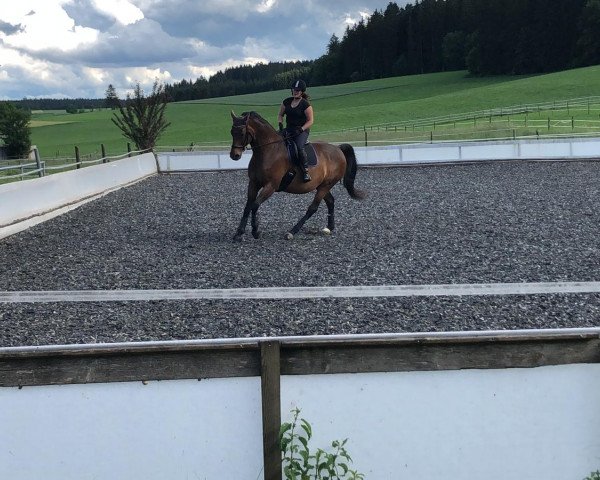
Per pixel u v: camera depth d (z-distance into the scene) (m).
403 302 7.73
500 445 3.37
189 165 28.33
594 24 104.56
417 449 3.36
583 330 3.29
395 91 108.62
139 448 3.31
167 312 7.50
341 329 6.80
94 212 16.28
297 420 3.32
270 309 7.52
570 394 3.34
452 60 134.88
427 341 3.26
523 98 74.31
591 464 3.39
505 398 3.33
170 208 16.80
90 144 72.31
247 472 3.37
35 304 7.91
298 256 10.45
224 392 3.29
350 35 151.75
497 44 114.69
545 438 3.37
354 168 12.39
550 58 110.81
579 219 13.55
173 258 10.43
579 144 28.17
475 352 3.28
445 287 8.36
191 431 3.32
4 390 3.22
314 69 156.00
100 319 7.29
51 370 3.22
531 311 7.33
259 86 156.25
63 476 3.32
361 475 3.31
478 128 50.03
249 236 12.46
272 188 11.30
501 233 12.18
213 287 8.55
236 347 3.24
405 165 27.47
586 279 8.70
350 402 3.32
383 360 3.28
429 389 3.31
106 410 3.28
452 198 17.39
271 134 11.19
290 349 3.27
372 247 11.11
